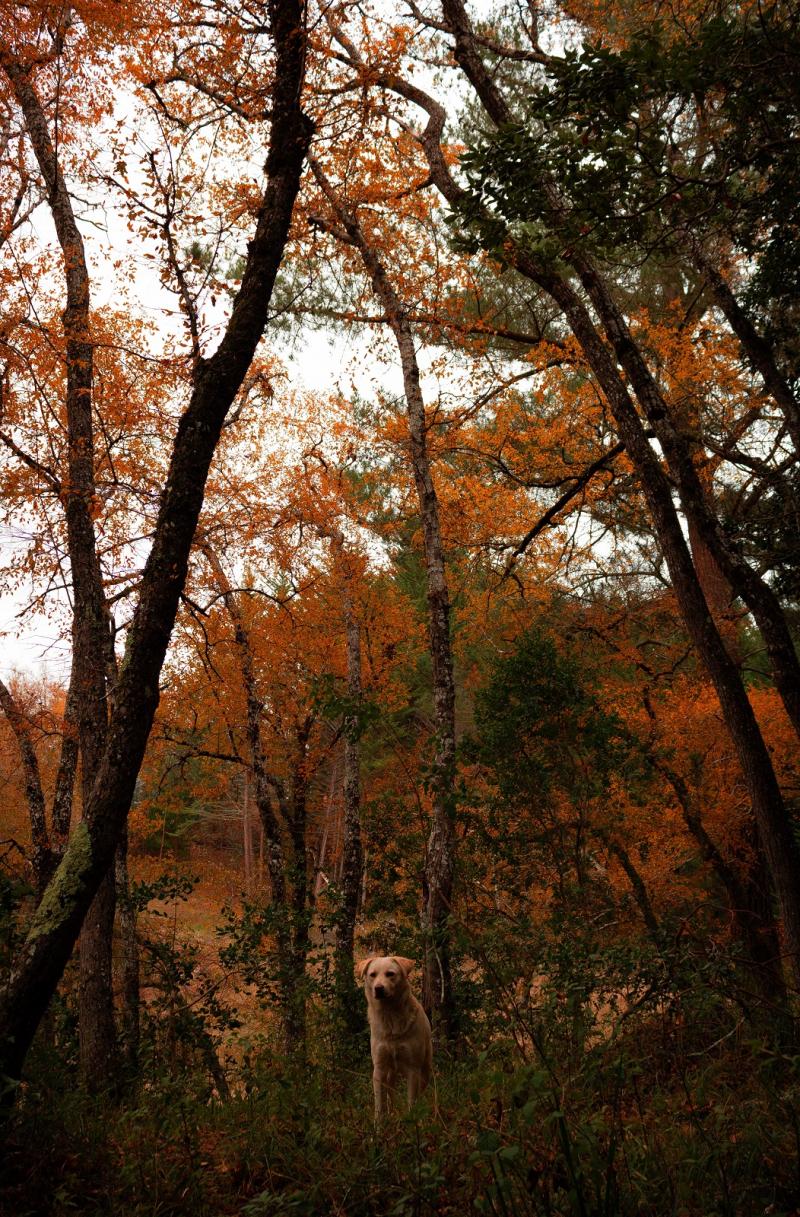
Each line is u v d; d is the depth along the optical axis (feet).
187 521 15.05
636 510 50.06
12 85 27.58
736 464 43.19
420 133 37.88
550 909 32.17
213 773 59.93
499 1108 9.75
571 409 45.32
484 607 49.96
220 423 15.58
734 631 48.01
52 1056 18.69
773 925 41.01
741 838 46.03
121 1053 26.03
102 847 13.51
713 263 35.35
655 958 17.47
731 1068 14.02
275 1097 15.65
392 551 55.47
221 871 69.82
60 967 12.92
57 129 26.35
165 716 46.88
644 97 20.16
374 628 53.47
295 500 43.60
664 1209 9.24
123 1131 13.83
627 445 28.48
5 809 61.00
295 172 16.55
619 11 33.37
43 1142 12.22
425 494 34.94
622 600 54.08
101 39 24.34
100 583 29.60
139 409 33.47
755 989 18.56
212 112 24.54
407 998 18.31
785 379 34.06
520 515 47.60
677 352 43.14
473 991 25.68
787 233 27.32
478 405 43.52
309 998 31.89
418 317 38.65
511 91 42.37
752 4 27.30
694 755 45.85
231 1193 11.46
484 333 41.16
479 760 33.76
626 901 36.27
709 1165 10.02
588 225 24.08
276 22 17.46
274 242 16.19
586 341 29.94
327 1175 11.28
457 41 32.42
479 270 45.37
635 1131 11.18
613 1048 13.89
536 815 33.24
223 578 42.39
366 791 64.39
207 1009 29.43
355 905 43.88
